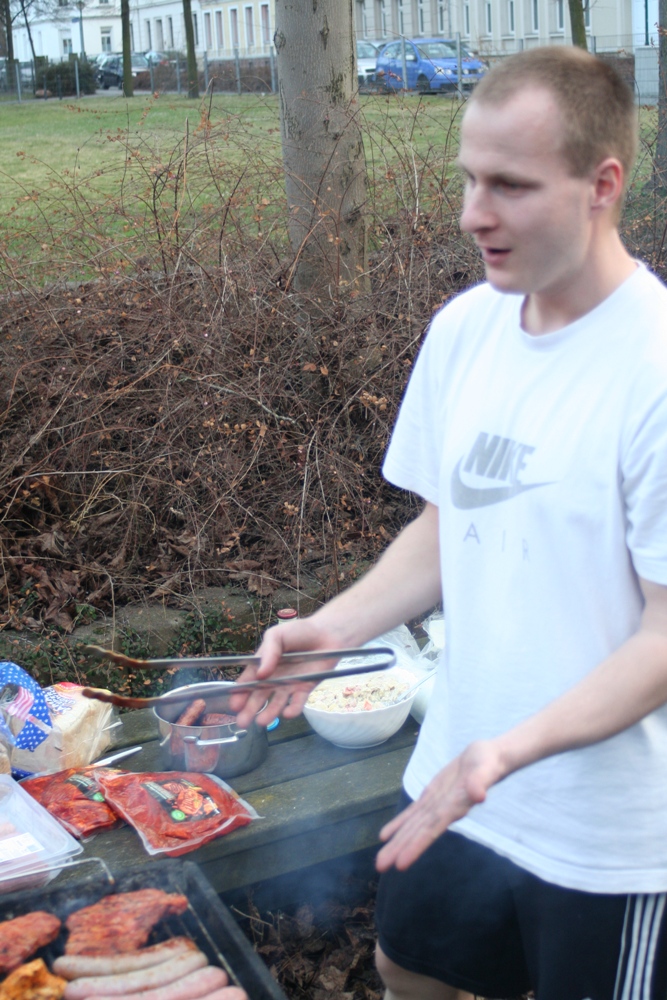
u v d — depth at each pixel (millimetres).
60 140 9688
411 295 3727
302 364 3590
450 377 1501
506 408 1371
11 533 3244
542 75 1182
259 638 3158
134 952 1397
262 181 4230
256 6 41844
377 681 2459
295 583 3291
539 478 1315
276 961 2357
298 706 1502
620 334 1271
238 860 2086
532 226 1209
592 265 1281
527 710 1380
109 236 4211
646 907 1379
